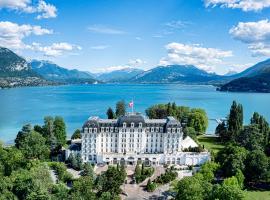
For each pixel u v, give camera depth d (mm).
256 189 192250
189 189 153750
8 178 183000
